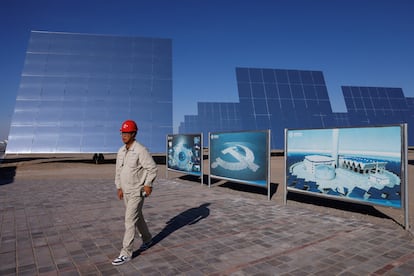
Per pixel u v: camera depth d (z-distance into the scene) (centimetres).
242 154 888
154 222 581
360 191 592
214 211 670
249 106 1853
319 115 1900
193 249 434
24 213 657
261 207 711
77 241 473
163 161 2120
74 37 1927
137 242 465
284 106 1891
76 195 873
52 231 527
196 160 1102
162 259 397
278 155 2400
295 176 731
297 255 408
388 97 2314
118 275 350
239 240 471
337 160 638
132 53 1934
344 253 413
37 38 1894
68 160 2238
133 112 1762
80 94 1775
